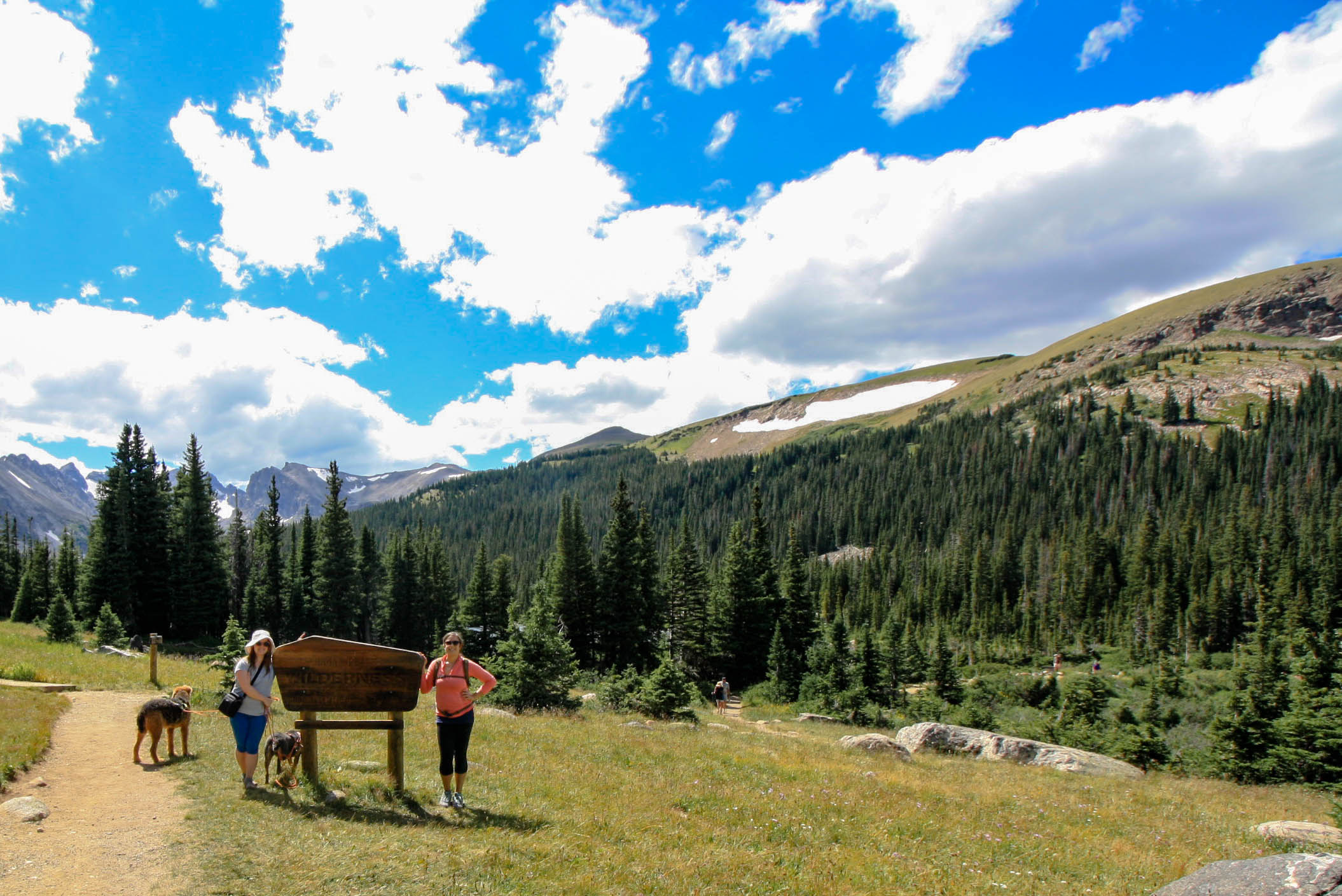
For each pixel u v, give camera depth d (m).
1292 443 160.88
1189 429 190.25
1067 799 16.56
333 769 10.75
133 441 59.78
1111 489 164.25
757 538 67.31
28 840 7.26
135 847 7.21
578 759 14.56
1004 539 147.12
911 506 190.38
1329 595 90.44
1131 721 53.56
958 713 42.06
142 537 59.50
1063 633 113.31
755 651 61.66
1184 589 108.06
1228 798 20.11
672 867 7.91
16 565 80.88
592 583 63.00
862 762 19.58
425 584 87.75
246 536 82.50
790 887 7.77
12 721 12.16
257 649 9.59
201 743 12.31
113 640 37.81
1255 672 39.28
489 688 9.55
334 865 6.90
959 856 10.27
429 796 9.70
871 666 46.53
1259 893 6.78
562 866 7.49
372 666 9.76
